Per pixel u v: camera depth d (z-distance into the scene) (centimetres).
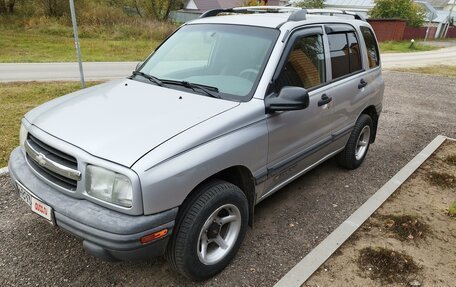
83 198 247
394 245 339
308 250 333
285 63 333
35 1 2650
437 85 1198
